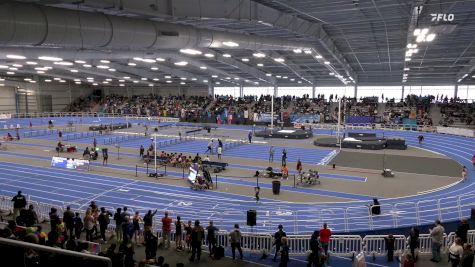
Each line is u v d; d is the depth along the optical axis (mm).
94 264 4793
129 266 11508
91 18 15734
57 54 39656
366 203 24594
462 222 14883
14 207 18391
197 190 28375
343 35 38562
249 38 33406
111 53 43594
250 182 30516
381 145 44281
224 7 20875
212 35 27969
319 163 37312
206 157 37500
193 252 14594
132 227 16312
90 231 16672
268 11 25703
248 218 16406
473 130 46688
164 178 32062
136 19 18516
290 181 30703
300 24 31312
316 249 13875
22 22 13055
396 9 27734
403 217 20531
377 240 15977
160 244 16188
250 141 49562
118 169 35469
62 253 4156
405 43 42094
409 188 28422
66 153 43719
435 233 14180
